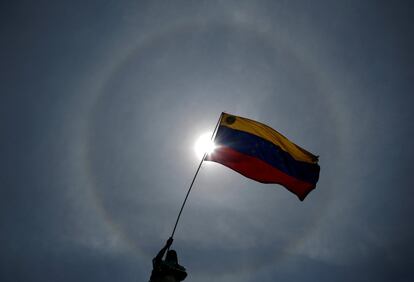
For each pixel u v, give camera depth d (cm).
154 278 838
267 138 1466
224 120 1502
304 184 1394
